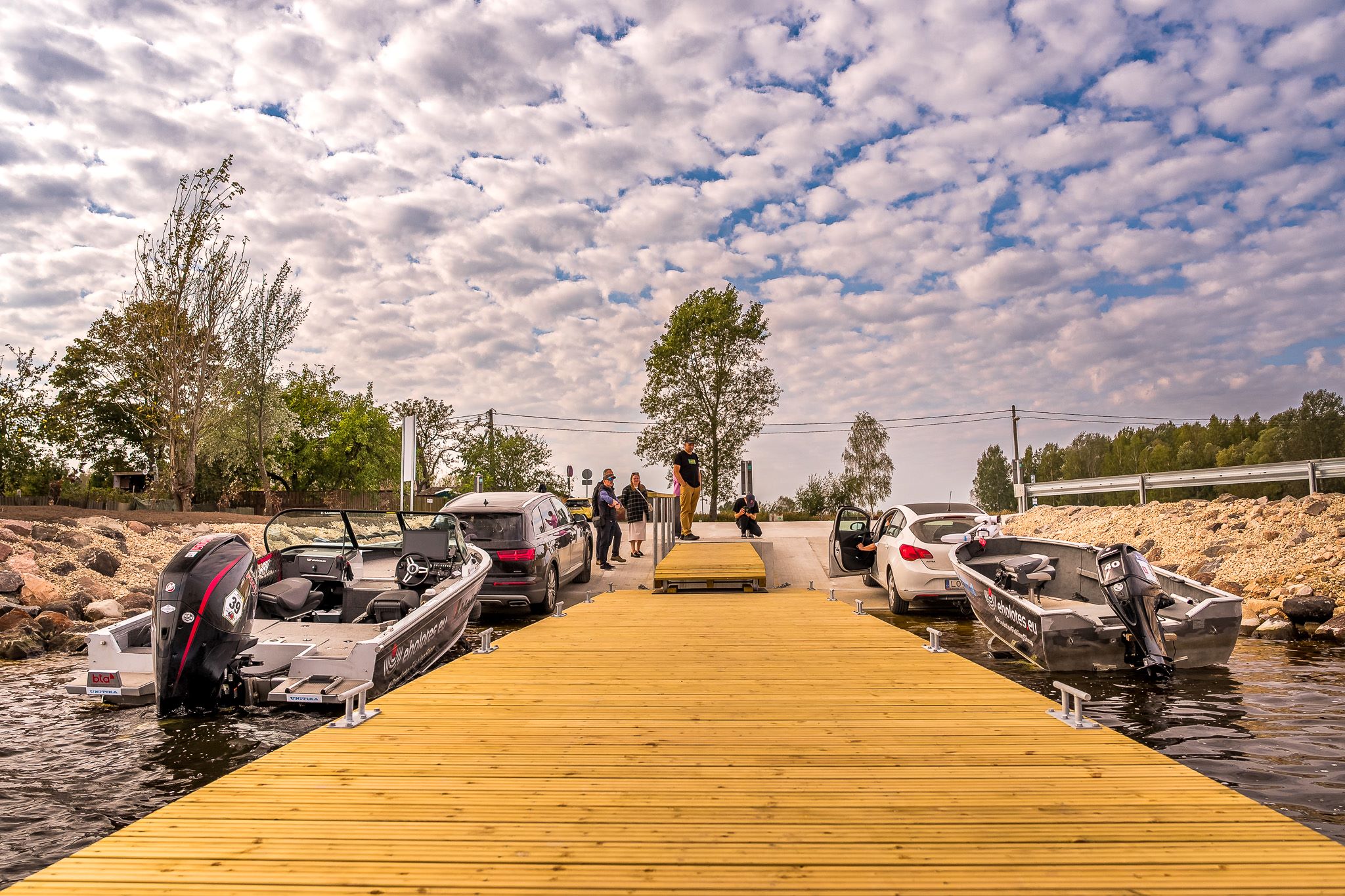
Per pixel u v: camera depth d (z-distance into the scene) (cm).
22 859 376
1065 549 969
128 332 2792
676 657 666
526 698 520
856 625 845
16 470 3712
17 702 668
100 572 1305
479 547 1070
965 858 273
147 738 560
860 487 5378
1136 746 401
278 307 3544
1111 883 254
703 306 5209
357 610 788
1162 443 7019
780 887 253
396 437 5619
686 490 2114
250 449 3597
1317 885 251
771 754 396
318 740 423
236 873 264
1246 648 877
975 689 540
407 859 276
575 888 254
